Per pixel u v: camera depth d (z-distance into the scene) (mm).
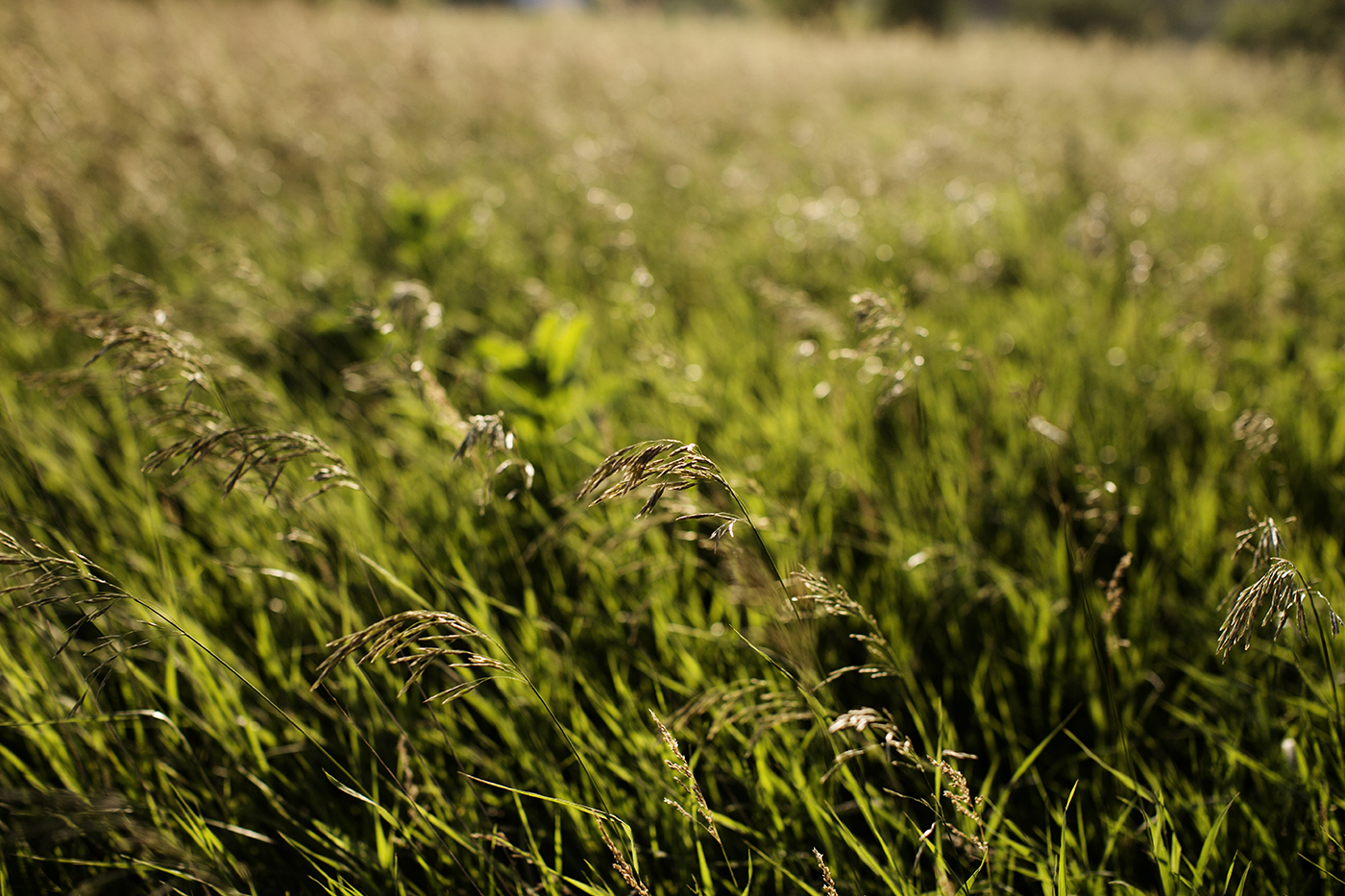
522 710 1784
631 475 1156
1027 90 13086
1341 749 1470
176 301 2658
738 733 1654
